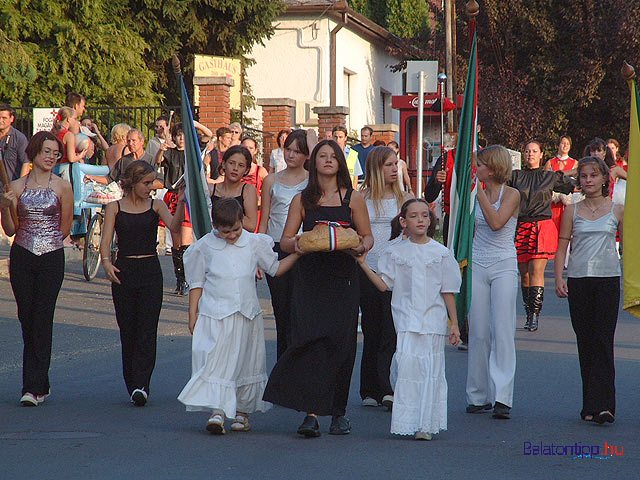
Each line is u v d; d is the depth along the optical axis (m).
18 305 16.41
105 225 16.50
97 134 37.34
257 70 67.12
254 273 14.43
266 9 58.22
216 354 13.98
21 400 16.05
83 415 15.41
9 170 24.92
